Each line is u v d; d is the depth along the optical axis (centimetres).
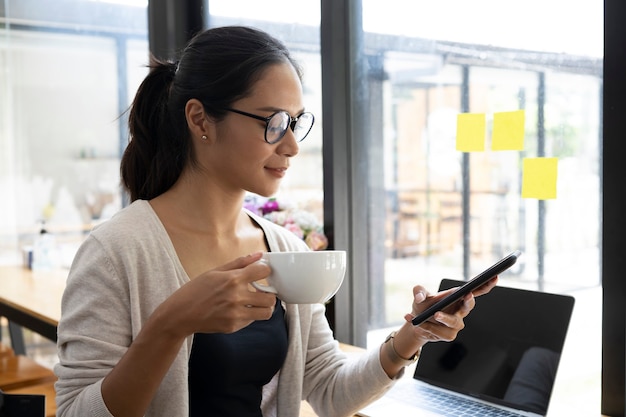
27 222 389
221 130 122
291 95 122
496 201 196
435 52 210
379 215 230
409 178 221
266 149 121
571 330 173
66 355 117
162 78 135
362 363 134
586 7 170
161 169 132
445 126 209
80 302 117
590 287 171
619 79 152
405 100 220
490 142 195
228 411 125
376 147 230
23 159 388
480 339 166
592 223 170
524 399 153
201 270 129
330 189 229
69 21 376
